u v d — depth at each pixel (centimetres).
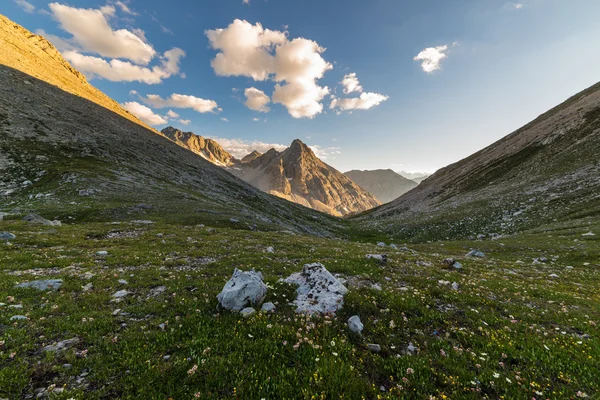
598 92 9462
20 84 9638
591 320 1123
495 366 754
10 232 2361
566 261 2842
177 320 923
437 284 1512
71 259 1705
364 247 3419
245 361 709
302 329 895
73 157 6762
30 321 848
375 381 681
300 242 3117
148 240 2550
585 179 5506
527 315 1159
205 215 4694
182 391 585
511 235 4700
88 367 655
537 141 9269
